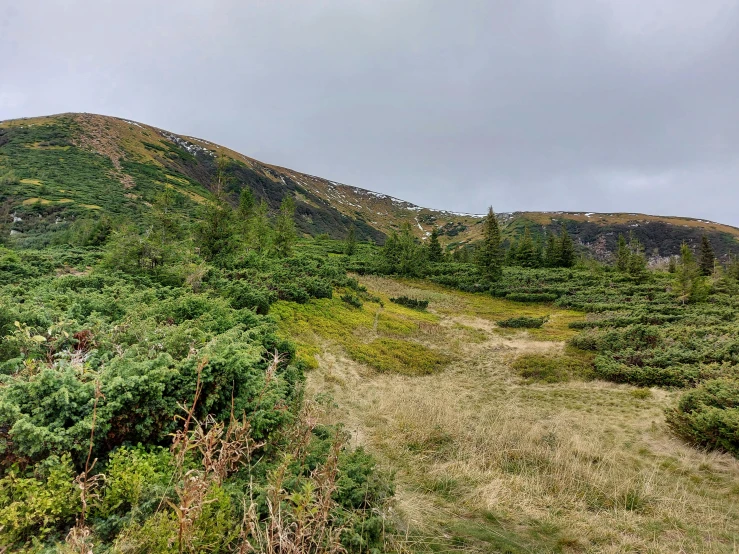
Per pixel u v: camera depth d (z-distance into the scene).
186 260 16.08
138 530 2.52
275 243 31.20
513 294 33.16
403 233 41.38
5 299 6.40
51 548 2.44
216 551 2.53
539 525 4.52
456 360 16.67
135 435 3.79
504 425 8.24
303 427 4.50
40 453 3.17
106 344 5.55
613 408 10.95
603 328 21.48
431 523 4.33
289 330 14.70
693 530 4.67
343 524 3.27
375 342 16.70
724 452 7.64
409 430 7.62
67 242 31.11
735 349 14.18
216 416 4.28
